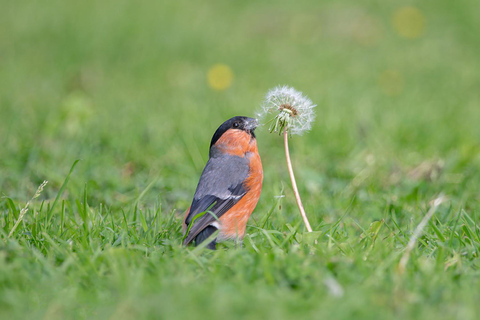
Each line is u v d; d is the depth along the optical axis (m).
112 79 21.56
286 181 11.43
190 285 6.00
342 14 28.64
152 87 20.69
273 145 14.10
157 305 5.53
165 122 15.66
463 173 11.68
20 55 24.27
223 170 8.74
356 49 25.38
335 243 7.38
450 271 6.53
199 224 7.93
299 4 30.34
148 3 31.39
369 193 10.73
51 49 24.97
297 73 22.14
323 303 5.57
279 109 7.98
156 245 7.83
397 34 26.88
